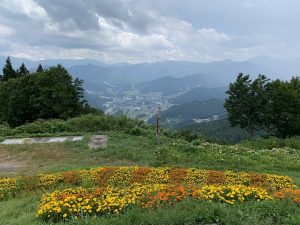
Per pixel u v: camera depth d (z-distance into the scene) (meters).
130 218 7.33
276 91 52.03
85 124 33.25
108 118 34.34
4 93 57.97
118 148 24.27
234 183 13.40
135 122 34.38
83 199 8.80
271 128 55.38
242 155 22.94
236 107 57.09
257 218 7.09
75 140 27.94
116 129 32.62
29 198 12.11
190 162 20.59
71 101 56.78
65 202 8.58
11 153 24.36
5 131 33.22
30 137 30.70
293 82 57.28
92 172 15.55
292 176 18.11
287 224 6.86
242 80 56.59
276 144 34.75
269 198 8.57
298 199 8.24
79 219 7.71
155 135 28.70
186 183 12.76
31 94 54.94
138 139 27.33
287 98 50.31
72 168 18.53
